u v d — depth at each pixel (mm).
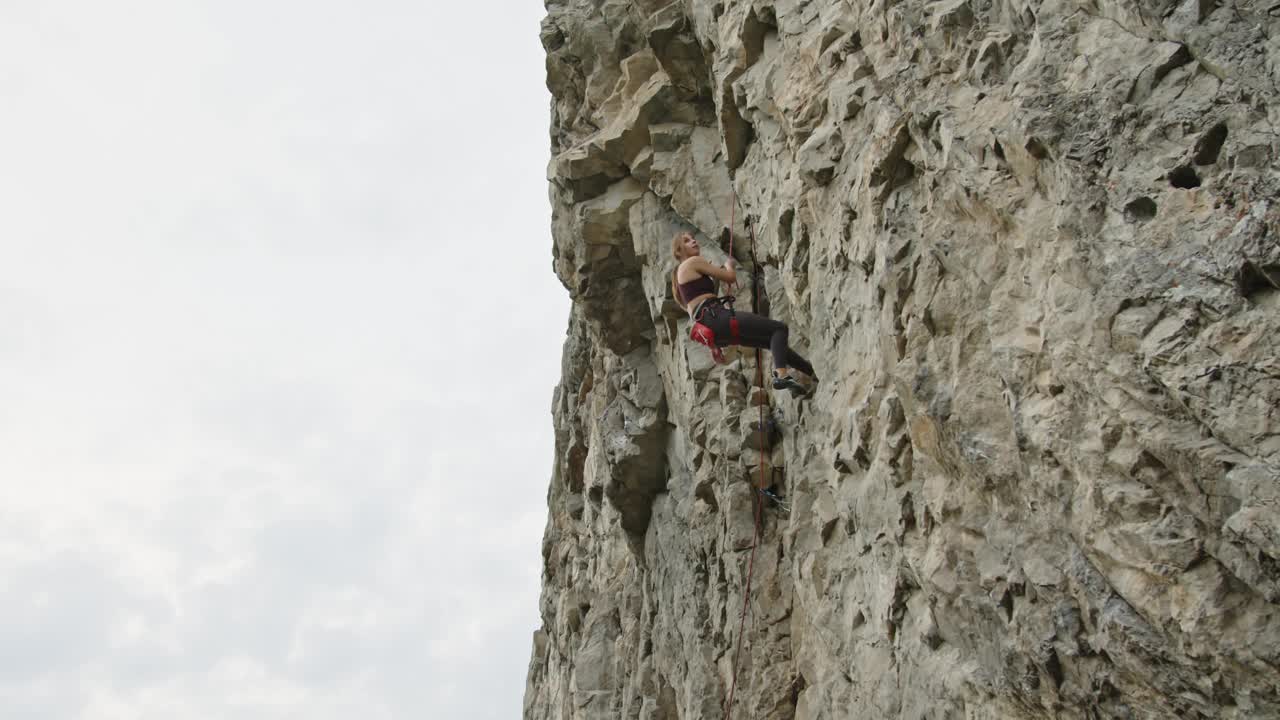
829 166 8531
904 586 7367
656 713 13945
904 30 7594
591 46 13805
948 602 6684
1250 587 4781
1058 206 5906
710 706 10820
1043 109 6020
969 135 6625
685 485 12664
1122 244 5453
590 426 20000
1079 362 5574
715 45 11219
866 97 8125
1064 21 6250
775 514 10438
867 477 7852
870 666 7859
